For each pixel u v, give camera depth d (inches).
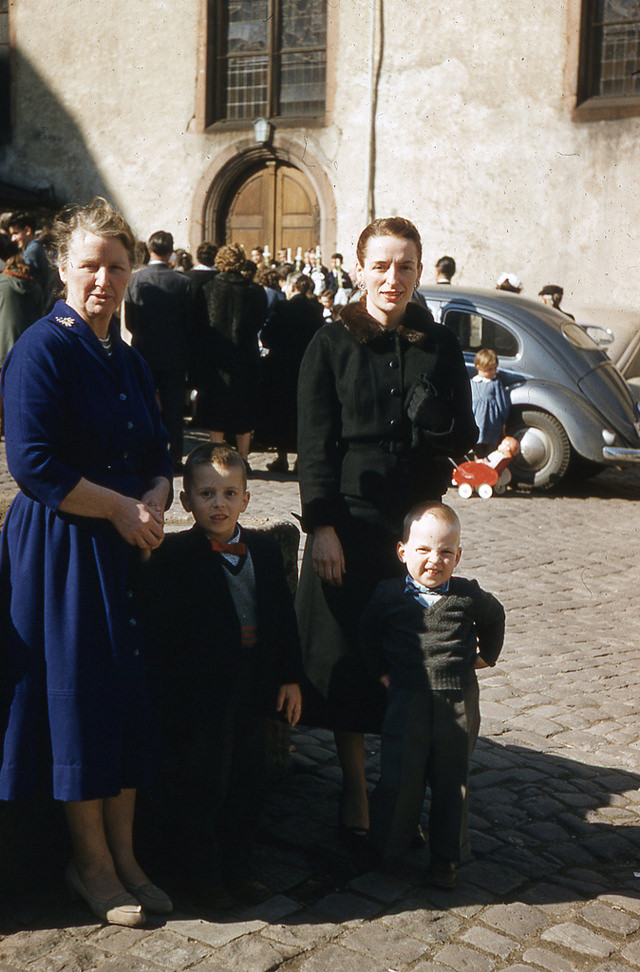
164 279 328.2
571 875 119.3
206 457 109.6
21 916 104.9
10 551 100.6
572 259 676.1
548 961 101.2
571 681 187.5
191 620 108.1
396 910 109.3
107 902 104.0
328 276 661.3
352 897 111.4
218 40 770.8
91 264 100.3
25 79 815.7
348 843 123.0
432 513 113.7
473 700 114.6
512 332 376.5
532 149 678.5
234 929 103.8
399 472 119.8
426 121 704.4
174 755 110.3
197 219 783.1
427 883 115.1
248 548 112.1
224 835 112.3
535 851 125.0
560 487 392.5
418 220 713.6
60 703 97.8
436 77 697.6
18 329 347.3
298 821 129.4
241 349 337.7
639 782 146.9
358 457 119.7
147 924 103.7
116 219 101.7
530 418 372.5
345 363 119.6
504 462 361.7
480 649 121.3
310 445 119.5
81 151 807.7
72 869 107.0
